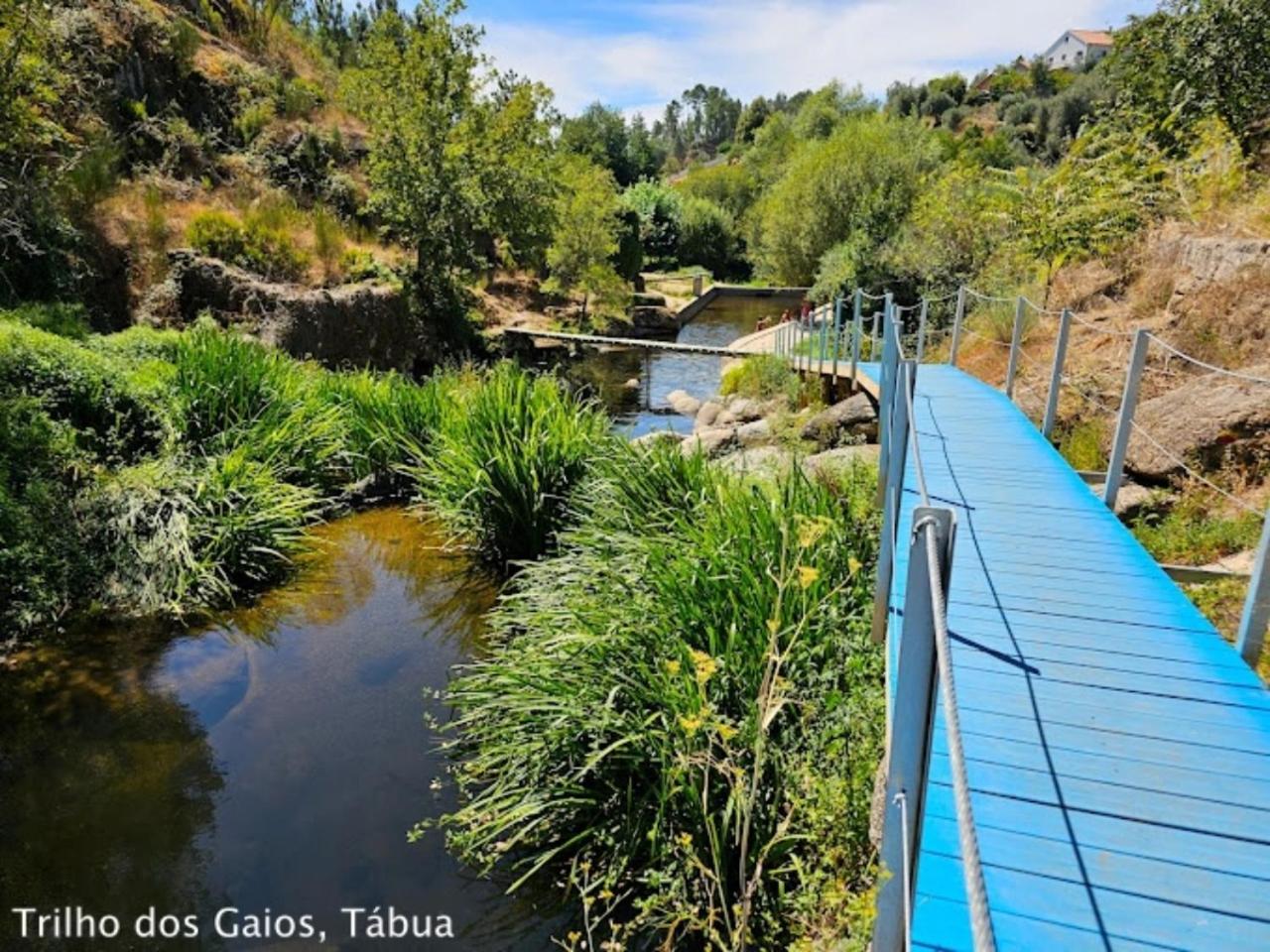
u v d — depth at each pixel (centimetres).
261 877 377
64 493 668
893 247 1716
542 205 1919
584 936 339
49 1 1173
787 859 324
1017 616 339
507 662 459
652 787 350
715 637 387
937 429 625
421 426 934
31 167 1178
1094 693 285
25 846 394
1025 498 476
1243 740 259
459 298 1806
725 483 551
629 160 5972
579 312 2344
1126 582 370
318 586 694
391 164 1678
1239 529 470
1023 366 873
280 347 1287
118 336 974
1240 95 919
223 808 421
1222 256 671
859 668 363
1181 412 561
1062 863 211
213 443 804
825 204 2862
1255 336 605
